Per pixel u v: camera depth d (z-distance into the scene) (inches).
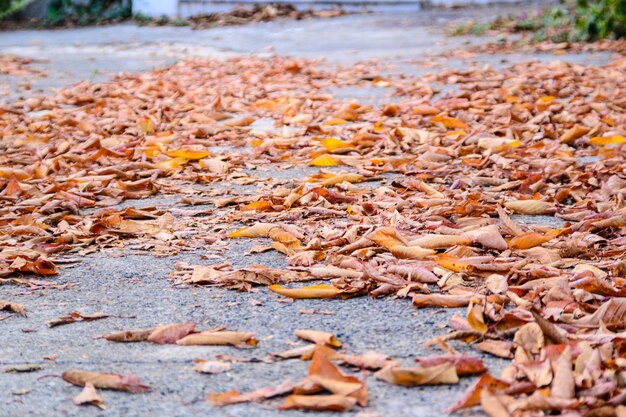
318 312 129.6
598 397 98.0
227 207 191.3
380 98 326.6
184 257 157.9
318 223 173.2
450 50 454.6
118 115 298.2
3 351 118.7
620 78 339.3
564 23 499.2
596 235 157.8
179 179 218.4
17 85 382.9
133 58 472.7
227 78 384.5
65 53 502.6
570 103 289.7
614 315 119.1
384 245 152.0
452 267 141.4
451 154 231.0
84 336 123.6
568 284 128.6
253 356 115.1
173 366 112.9
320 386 102.3
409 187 197.2
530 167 214.7
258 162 233.5
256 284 142.0
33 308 134.8
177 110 309.3
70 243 166.1
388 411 99.1
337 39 521.0
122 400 103.7
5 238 167.5
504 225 162.7
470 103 291.7
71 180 210.8
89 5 676.7
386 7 657.0
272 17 631.2
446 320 125.2
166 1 653.9
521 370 103.7
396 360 112.6
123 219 178.9
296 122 282.7
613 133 244.5
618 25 458.9
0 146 258.5
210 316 129.5
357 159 227.8
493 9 631.2
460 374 107.5
